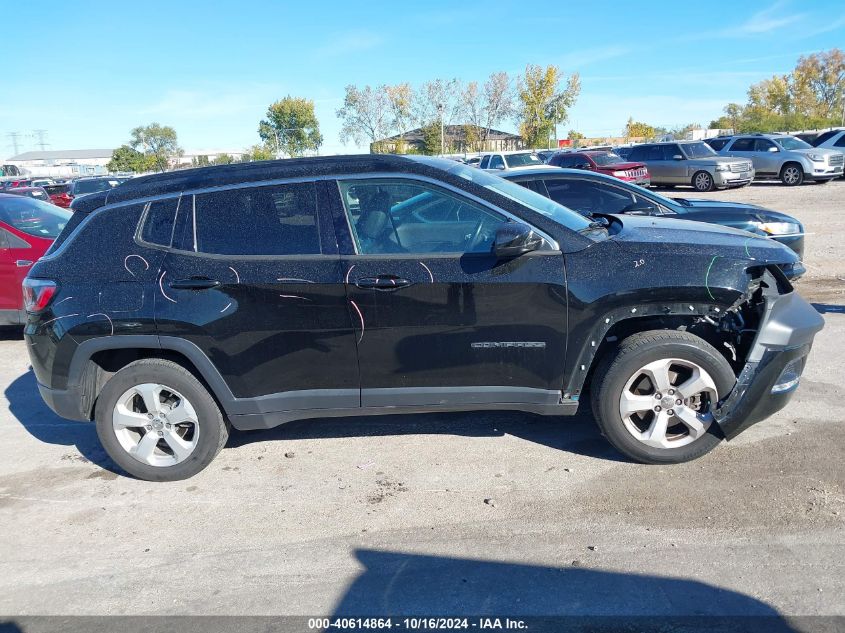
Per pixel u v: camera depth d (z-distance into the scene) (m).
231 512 3.99
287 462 4.58
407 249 4.06
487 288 3.95
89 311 4.20
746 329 4.20
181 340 4.14
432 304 3.99
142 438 4.36
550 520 3.68
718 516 3.62
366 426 5.09
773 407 4.03
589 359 4.05
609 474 4.14
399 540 3.59
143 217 4.29
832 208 16.47
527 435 4.76
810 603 2.94
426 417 5.18
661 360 4.00
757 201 18.89
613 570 3.23
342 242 4.08
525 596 3.09
